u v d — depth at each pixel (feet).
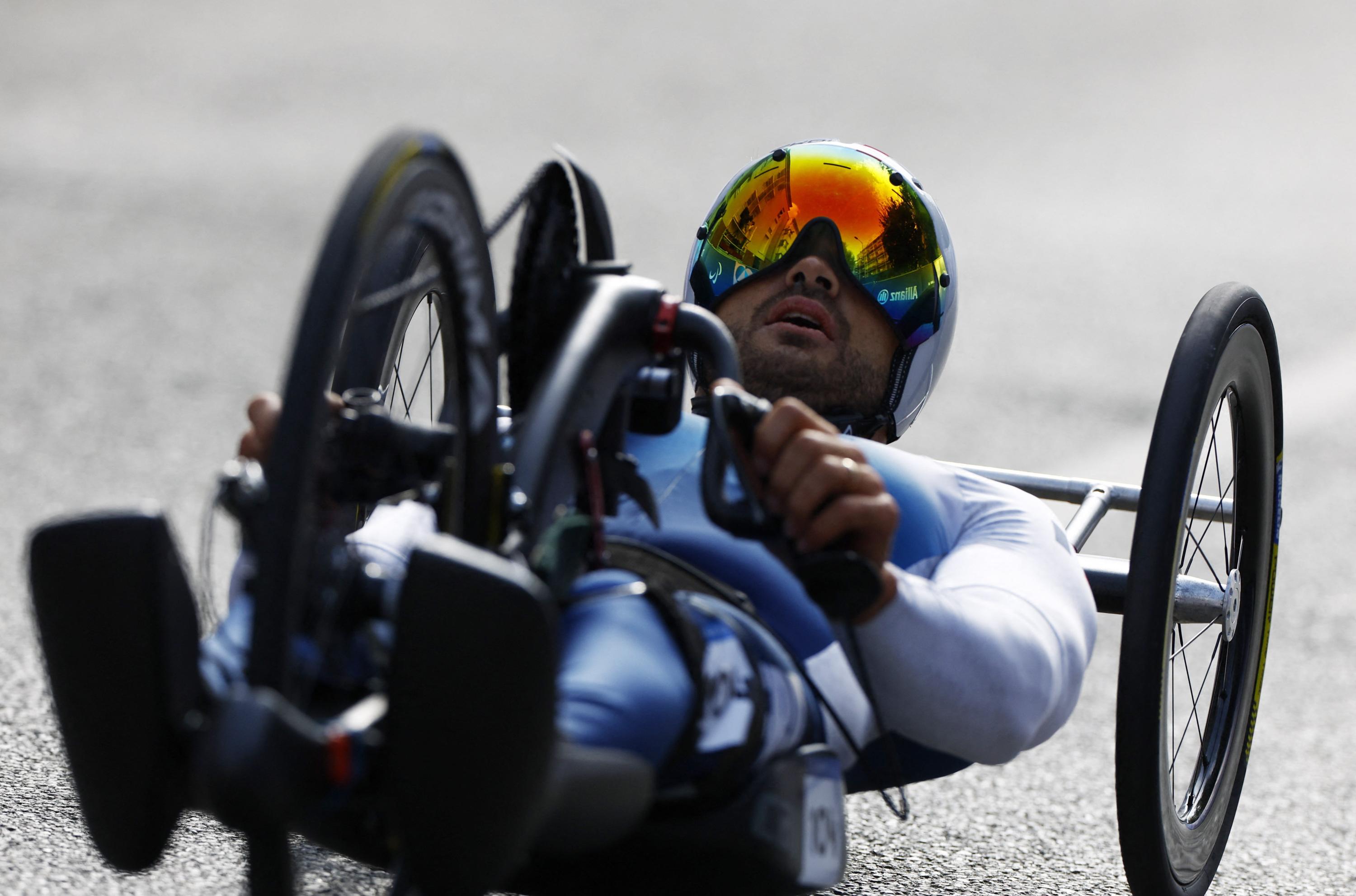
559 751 17.43
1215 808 32.27
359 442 19.21
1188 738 44.47
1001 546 26.66
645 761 18.69
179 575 17.65
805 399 29.84
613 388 21.47
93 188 136.26
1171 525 27.58
